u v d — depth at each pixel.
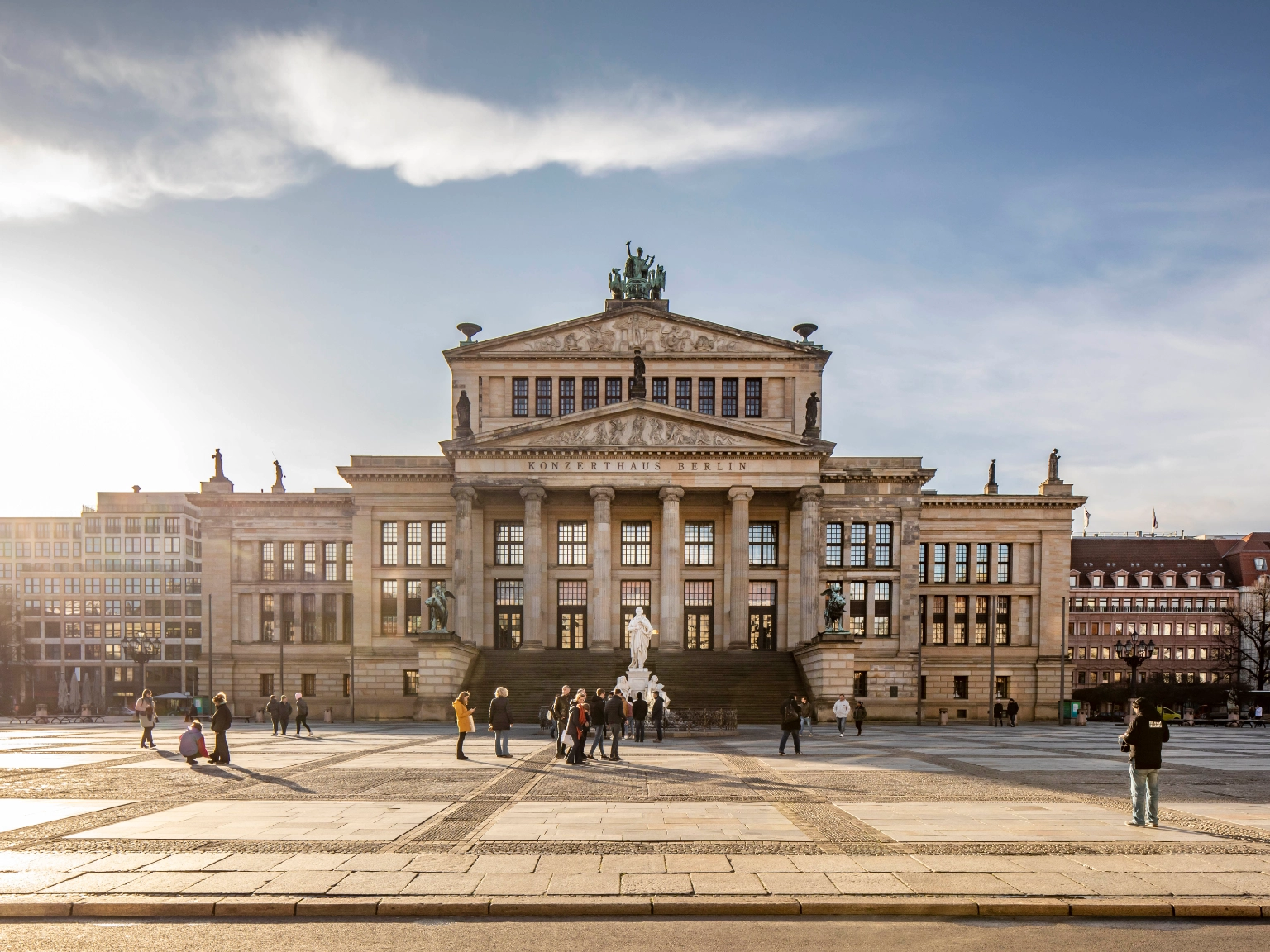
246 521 88.06
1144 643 67.88
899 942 12.77
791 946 12.59
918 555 83.25
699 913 13.89
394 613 83.00
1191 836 18.80
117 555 146.75
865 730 57.91
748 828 19.50
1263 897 14.41
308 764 32.97
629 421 76.62
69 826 19.86
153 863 16.36
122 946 12.56
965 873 15.63
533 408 84.25
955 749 41.19
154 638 145.38
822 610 80.62
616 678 67.62
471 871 15.76
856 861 16.50
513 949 12.45
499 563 83.00
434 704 64.19
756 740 45.62
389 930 13.23
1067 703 75.81
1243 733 60.50
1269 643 115.44
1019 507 88.94
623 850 17.39
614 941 12.75
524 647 74.44
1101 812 21.91
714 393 84.56
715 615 82.06
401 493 83.38
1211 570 129.00
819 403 82.88
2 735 53.88
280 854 17.00
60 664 145.50
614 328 85.00
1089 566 128.75
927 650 87.81
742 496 75.88
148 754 37.81
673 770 30.70
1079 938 12.98
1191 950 12.53
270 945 12.62
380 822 20.22
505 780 27.83
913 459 85.00
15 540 147.88
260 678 86.75
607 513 76.06
